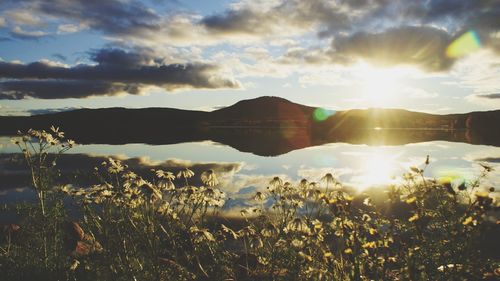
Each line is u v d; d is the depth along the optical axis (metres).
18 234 7.61
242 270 6.08
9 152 36.44
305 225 5.89
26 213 7.53
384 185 18.19
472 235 4.17
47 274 6.26
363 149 44.44
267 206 10.29
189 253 5.85
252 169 26.03
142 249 5.74
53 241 6.96
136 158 33.69
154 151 42.69
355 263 4.52
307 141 64.81
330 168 26.41
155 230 5.43
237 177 21.80
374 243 4.56
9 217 10.96
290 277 5.46
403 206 6.25
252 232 6.25
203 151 43.16
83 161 28.72
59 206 7.18
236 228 9.17
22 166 25.17
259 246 6.31
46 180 7.09
